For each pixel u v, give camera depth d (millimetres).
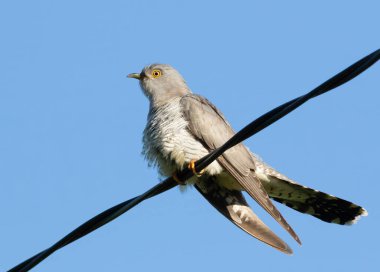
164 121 10961
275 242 10047
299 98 7230
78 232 8102
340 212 11312
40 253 7984
